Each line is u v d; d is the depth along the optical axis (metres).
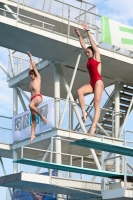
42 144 107.56
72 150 113.00
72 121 111.12
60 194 99.81
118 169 87.94
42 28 91.94
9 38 92.56
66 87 103.69
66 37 95.31
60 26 109.50
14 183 82.88
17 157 113.69
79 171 73.44
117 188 77.50
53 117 98.81
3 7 102.00
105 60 102.19
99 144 57.03
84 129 101.94
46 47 96.62
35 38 92.31
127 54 105.44
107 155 92.94
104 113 116.31
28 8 104.50
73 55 100.44
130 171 85.00
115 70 108.62
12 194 111.81
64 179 86.00
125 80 115.06
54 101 99.94
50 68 108.38
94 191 86.81
